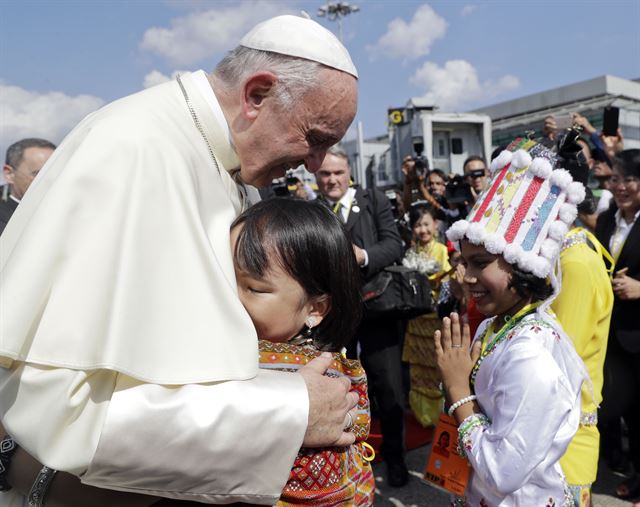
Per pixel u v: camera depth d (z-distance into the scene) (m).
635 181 3.34
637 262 3.25
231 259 1.24
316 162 1.46
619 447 3.70
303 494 1.16
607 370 3.27
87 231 1.06
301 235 1.23
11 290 1.00
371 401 4.63
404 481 3.60
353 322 1.35
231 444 1.03
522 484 1.49
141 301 1.05
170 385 1.04
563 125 2.13
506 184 1.76
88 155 1.12
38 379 0.99
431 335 4.43
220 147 1.37
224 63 1.42
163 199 1.14
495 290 1.74
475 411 1.70
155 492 1.05
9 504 1.24
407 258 4.68
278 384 1.11
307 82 1.29
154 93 1.36
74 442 0.99
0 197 3.84
